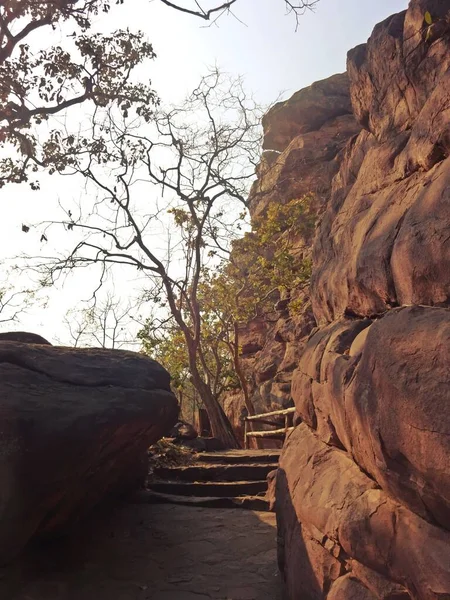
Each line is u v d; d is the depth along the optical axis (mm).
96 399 5070
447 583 2387
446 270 2979
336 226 5648
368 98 5879
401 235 3488
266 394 19359
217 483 8891
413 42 4926
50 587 4754
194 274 17734
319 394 4336
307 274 18109
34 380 5062
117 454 5734
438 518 2553
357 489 3381
